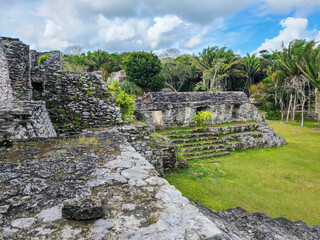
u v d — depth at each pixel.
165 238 1.56
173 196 2.15
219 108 15.93
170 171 8.73
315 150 13.34
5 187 2.19
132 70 32.00
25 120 4.39
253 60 40.19
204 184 7.70
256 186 7.74
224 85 41.19
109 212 1.87
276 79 30.11
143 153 6.96
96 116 7.64
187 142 12.56
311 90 29.97
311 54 24.83
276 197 6.94
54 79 7.71
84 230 1.64
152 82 32.31
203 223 1.75
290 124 26.61
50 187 2.24
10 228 1.62
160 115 14.66
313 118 29.42
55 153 3.24
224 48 37.47
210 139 13.31
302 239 3.55
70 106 7.59
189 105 14.77
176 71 39.50
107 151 3.43
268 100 33.38
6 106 5.14
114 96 8.42
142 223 1.73
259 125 16.09
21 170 2.60
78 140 4.01
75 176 2.51
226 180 8.23
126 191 2.22
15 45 6.83
